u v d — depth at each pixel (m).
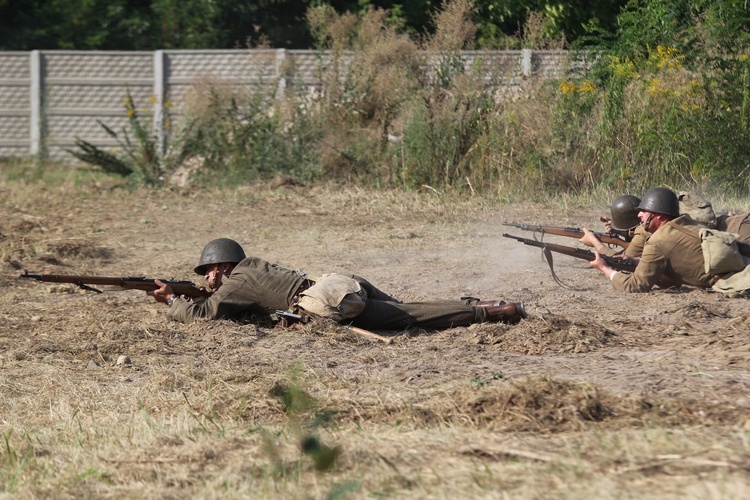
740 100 41.62
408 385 15.67
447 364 17.22
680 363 16.55
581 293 24.28
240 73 63.31
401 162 46.31
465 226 36.19
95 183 50.00
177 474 11.68
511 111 44.81
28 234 35.56
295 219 38.94
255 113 51.12
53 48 77.44
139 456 12.52
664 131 41.78
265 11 73.81
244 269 20.80
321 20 52.56
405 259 30.19
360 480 10.80
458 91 45.72
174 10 77.25
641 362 16.81
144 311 22.81
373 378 16.34
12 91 65.31
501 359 17.52
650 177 41.94
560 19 58.47
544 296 24.02
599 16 58.09
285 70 52.38
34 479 12.01
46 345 19.55
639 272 23.55
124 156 55.81
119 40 77.56
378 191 44.94
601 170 42.84
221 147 51.00
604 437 11.85
